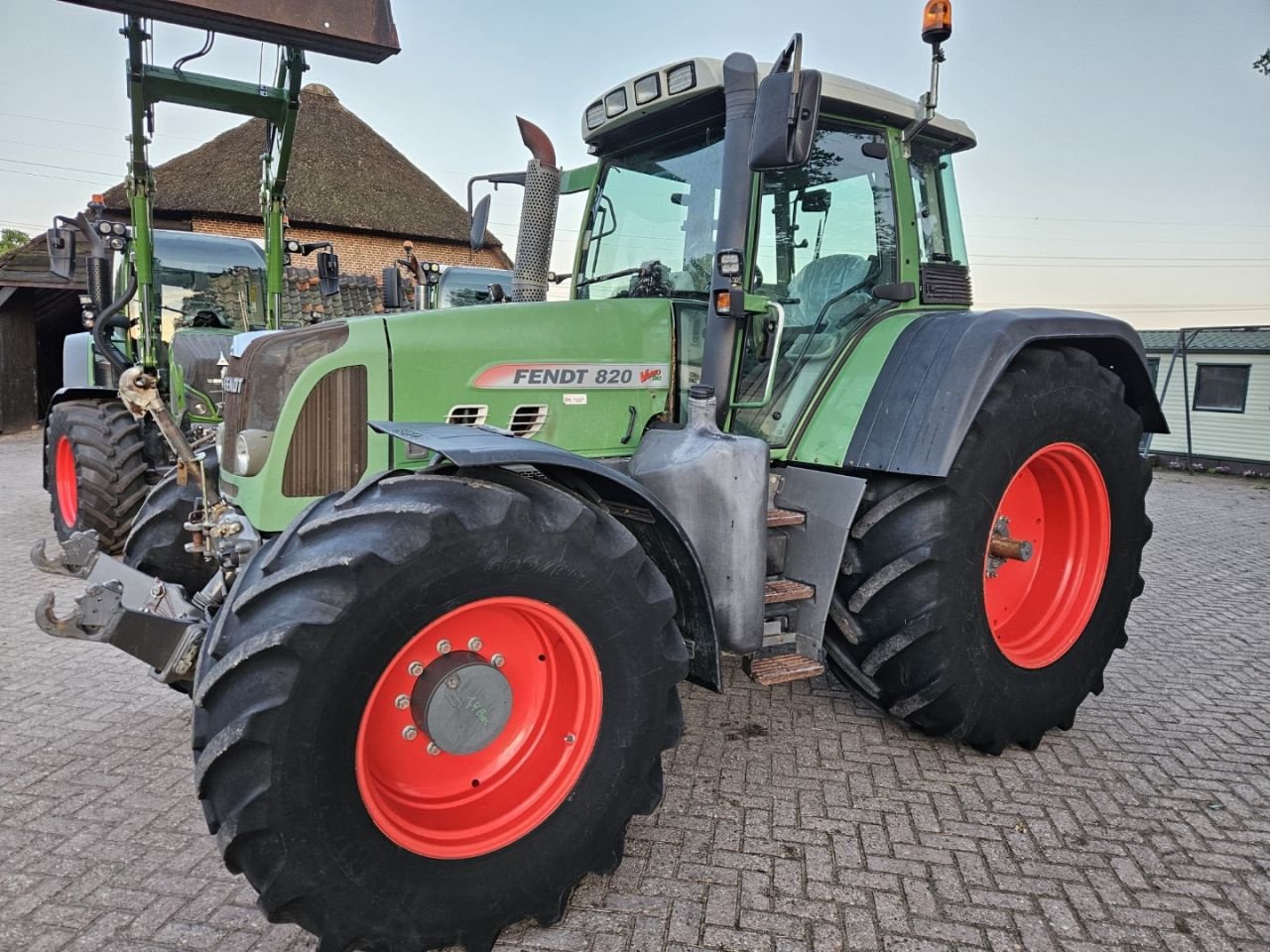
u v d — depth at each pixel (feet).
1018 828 9.07
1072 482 11.35
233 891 7.84
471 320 9.30
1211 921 7.62
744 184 9.39
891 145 11.27
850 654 10.50
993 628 11.34
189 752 10.53
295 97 19.44
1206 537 27.32
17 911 7.50
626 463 10.04
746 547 9.07
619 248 12.16
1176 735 11.47
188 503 10.91
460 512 6.60
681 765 10.39
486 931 7.03
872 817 9.25
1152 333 55.88
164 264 25.18
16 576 18.42
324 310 31.35
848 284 11.16
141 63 17.63
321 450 8.68
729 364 9.66
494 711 7.27
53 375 52.65
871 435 9.94
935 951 7.21
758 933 7.39
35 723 11.29
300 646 6.01
